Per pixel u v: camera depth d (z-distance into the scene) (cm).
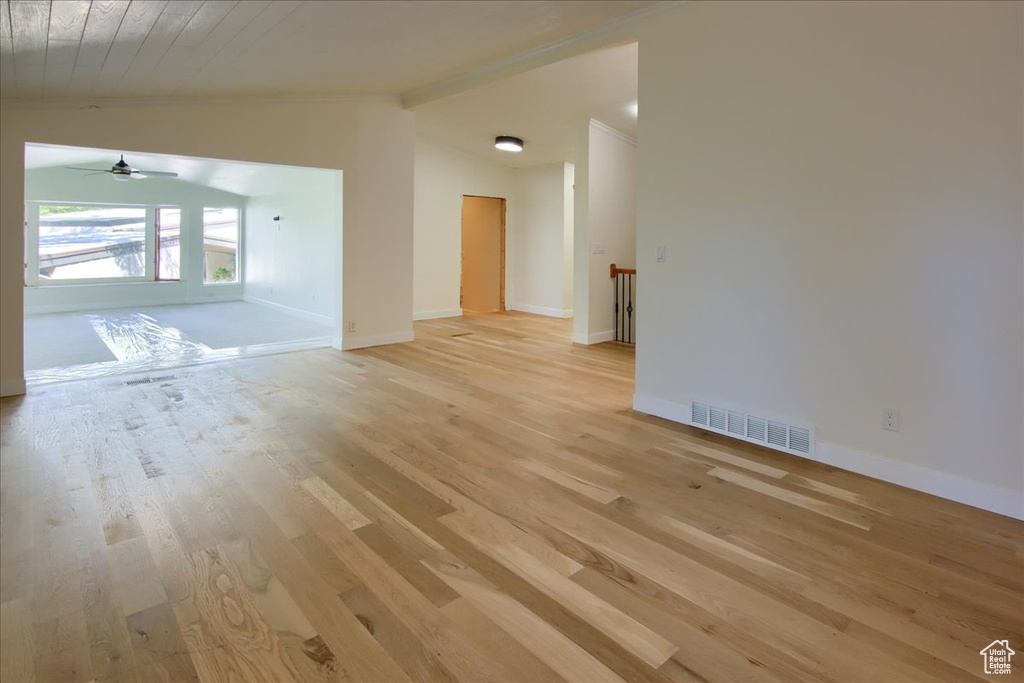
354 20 331
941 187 256
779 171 312
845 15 282
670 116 364
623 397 435
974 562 209
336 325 613
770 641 166
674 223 367
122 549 211
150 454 306
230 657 157
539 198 911
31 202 857
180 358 559
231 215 1063
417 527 231
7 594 184
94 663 154
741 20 323
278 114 521
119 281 978
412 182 637
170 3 254
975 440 254
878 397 283
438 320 848
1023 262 237
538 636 167
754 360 332
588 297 654
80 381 464
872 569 204
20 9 233
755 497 263
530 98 551
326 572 199
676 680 151
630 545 219
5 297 409
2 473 279
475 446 325
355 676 151
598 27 402
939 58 253
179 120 462
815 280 302
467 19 365
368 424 362
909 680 152
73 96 400
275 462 297
